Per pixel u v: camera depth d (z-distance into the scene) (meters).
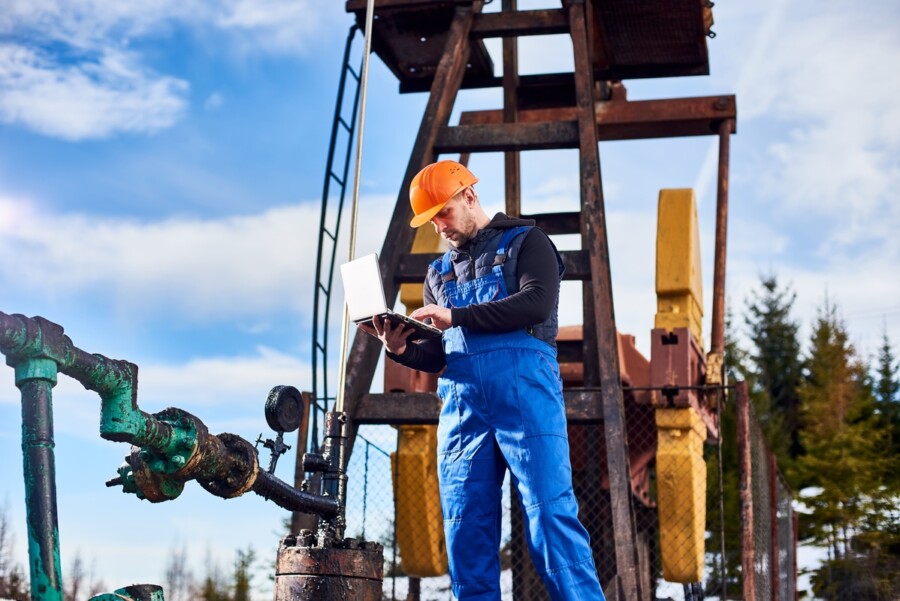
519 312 3.64
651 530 9.69
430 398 6.79
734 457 30.09
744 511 6.89
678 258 7.87
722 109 9.80
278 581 3.43
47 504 2.43
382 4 8.17
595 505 8.06
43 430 2.49
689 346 7.57
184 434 2.96
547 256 3.80
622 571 5.98
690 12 8.89
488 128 7.45
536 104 9.77
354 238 4.22
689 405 7.47
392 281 7.06
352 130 7.93
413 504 7.64
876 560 32.78
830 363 47.88
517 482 3.69
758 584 7.71
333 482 3.76
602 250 6.78
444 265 3.96
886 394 49.84
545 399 3.70
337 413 3.87
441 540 7.91
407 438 7.72
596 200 6.93
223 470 3.11
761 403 43.91
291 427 3.50
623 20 9.08
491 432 3.74
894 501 37.47
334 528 3.52
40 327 2.53
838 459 38.56
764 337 55.22
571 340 8.87
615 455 6.23
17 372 2.53
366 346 6.94
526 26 7.96
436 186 3.87
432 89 7.66
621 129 10.18
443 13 8.36
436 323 3.67
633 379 8.73
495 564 3.76
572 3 7.80
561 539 3.61
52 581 2.37
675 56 9.72
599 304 6.63
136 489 3.01
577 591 3.59
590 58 7.63
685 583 7.73
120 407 2.75
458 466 3.77
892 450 41.59
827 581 31.23
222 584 29.53
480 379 3.70
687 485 7.43
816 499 37.22
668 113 9.90
